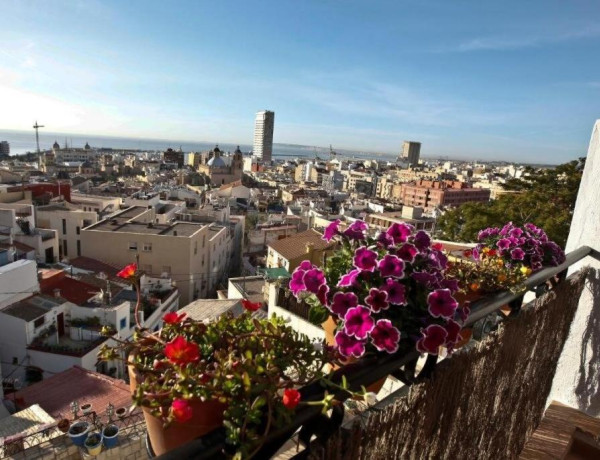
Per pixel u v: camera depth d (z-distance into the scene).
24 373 13.62
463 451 1.99
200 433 1.20
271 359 1.23
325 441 1.22
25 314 13.91
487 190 91.44
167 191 54.75
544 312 2.53
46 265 23.20
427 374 1.65
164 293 22.72
